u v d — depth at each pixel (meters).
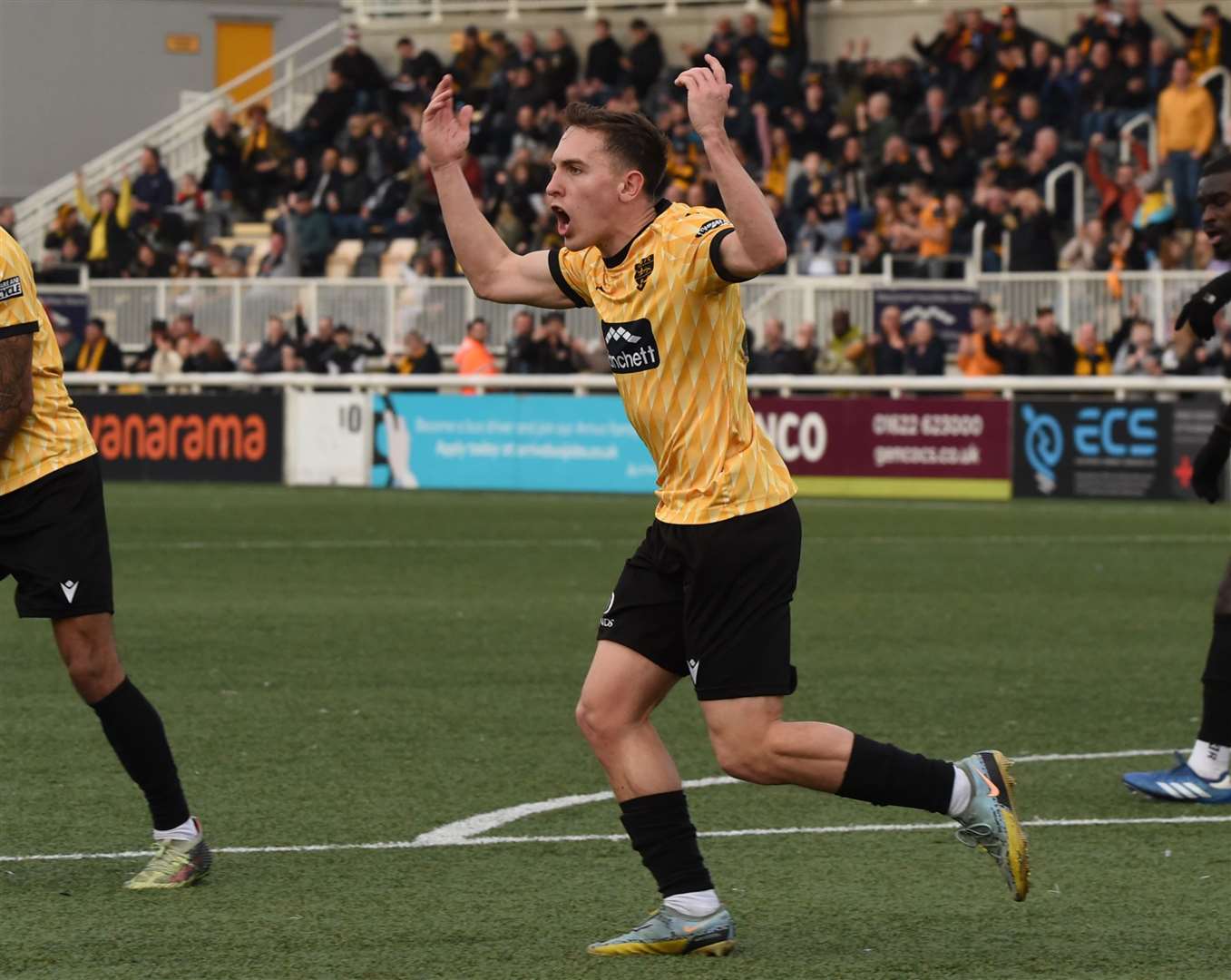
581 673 30.72
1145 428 63.25
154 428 73.81
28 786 22.17
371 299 81.25
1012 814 15.49
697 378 14.88
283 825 20.30
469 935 16.03
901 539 53.00
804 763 15.10
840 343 68.25
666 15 95.69
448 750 24.52
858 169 79.94
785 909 17.00
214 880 17.94
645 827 15.41
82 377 75.19
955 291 71.44
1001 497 64.62
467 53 93.31
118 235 90.31
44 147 119.75
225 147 95.94
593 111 15.06
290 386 73.62
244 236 94.12
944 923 16.50
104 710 17.48
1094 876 18.30
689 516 14.93
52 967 14.93
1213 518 58.62
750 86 84.88
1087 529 55.59
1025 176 76.81
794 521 15.11
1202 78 75.56
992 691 29.20
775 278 75.06
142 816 20.67
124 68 121.19
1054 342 65.88
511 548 50.41
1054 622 37.03
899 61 83.31
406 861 18.72
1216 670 21.62
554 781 22.58
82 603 17.23
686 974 14.85
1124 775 22.34
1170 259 71.12
